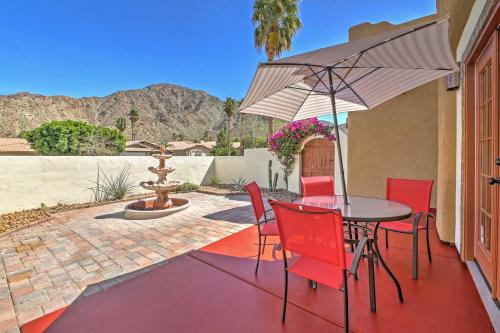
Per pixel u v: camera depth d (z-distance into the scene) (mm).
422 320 2154
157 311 2410
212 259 3543
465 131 3135
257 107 3797
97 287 2971
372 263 2324
